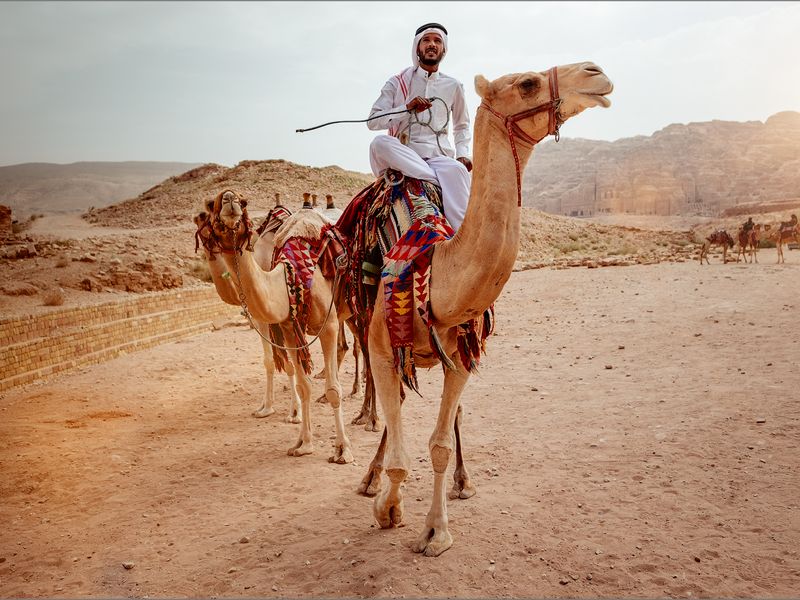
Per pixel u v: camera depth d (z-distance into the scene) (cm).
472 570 440
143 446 797
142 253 2488
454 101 573
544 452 663
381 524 512
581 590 411
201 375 1217
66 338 1287
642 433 687
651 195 18775
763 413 704
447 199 515
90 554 518
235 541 518
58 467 726
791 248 3759
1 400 1064
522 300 1833
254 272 637
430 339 436
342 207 5378
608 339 1199
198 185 6525
